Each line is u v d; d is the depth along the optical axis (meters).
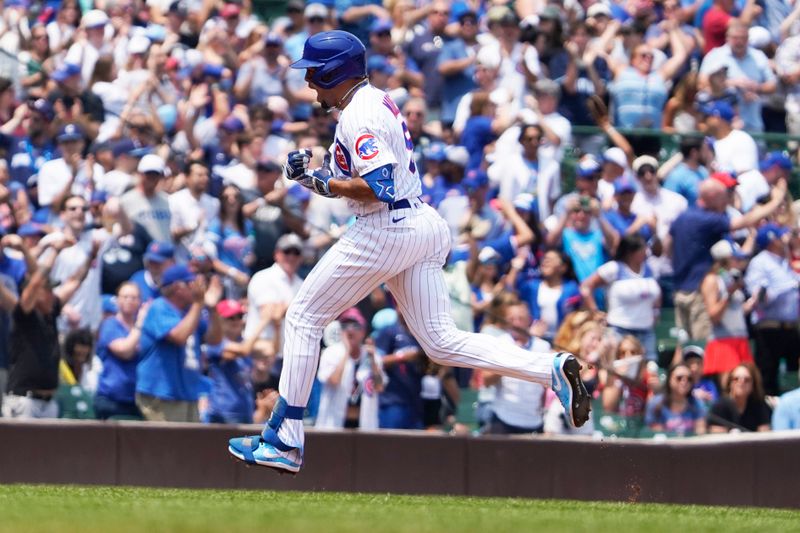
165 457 28.88
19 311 29.30
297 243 30.81
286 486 29.16
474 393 30.62
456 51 42.16
